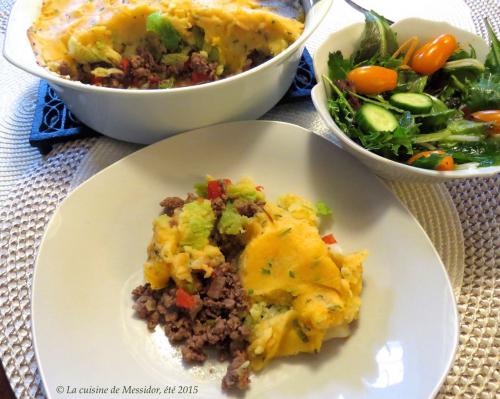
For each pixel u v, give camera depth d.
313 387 0.30
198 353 0.31
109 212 0.36
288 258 0.32
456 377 0.29
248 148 0.39
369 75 0.39
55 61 0.39
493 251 0.34
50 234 0.34
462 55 0.41
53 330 0.31
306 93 0.44
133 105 0.36
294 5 0.43
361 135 0.36
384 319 0.31
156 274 0.32
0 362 0.32
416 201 0.37
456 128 0.37
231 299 0.32
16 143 0.43
